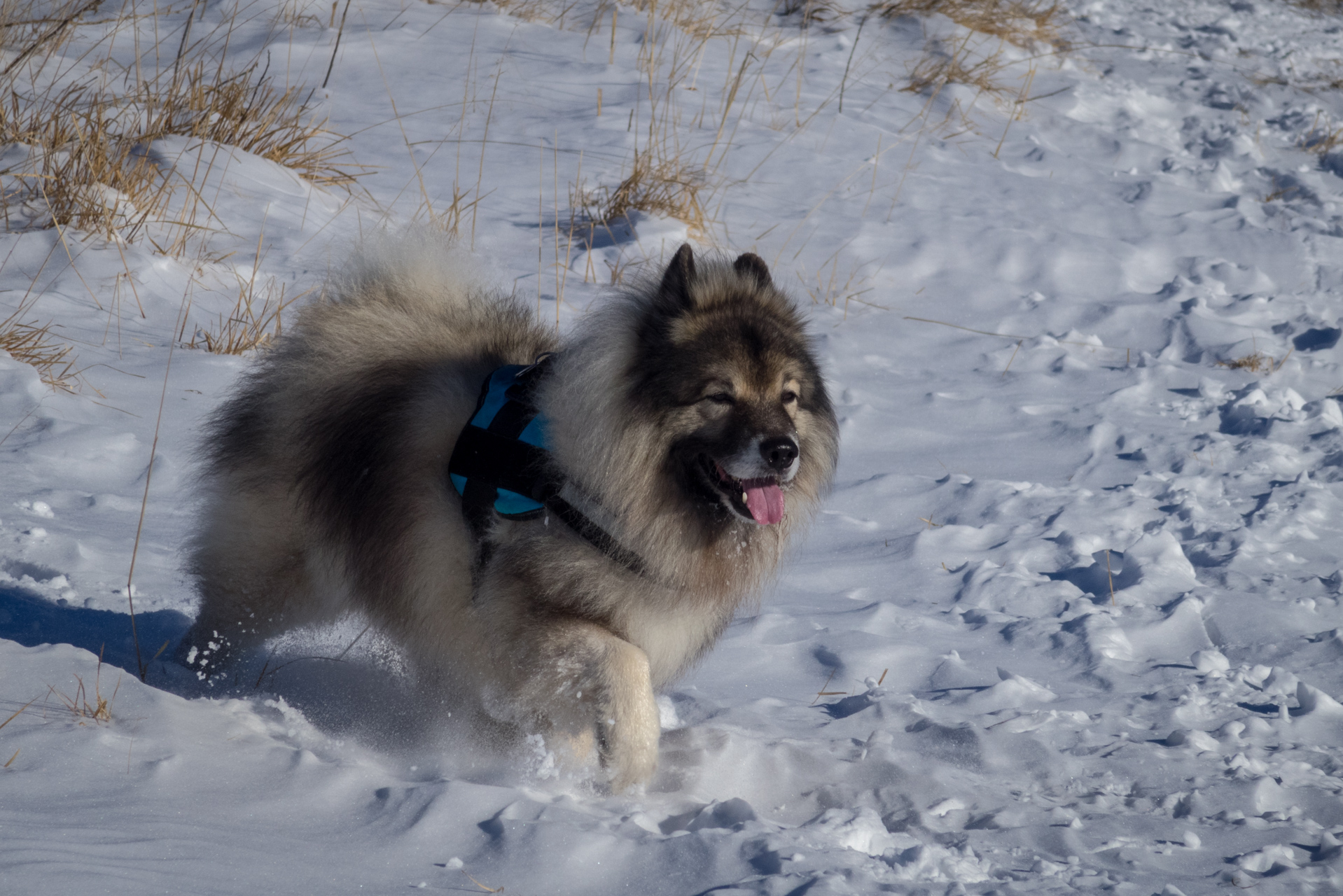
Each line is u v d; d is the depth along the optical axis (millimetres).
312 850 2711
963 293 9609
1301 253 10891
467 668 3904
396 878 2629
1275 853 3178
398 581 3883
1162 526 6160
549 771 3586
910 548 5965
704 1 15500
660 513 3605
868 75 14289
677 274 3744
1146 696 4469
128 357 6840
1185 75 16578
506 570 3615
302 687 4184
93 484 5543
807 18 15680
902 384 8172
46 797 2736
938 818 3398
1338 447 7191
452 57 12570
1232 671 4688
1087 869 3004
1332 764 3891
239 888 2451
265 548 4188
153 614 4484
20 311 6938
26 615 4176
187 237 8258
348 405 4039
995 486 6586
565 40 13547
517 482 3576
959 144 12766
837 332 8766
